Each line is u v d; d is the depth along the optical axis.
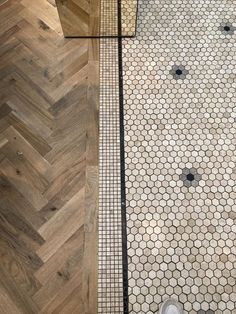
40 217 1.55
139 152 1.67
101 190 1.60
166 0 2.04
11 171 1.65
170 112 1.75
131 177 1.62
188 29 1.96
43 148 1.69
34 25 2.01
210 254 1.48
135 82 1.83
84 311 1.39
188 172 1.63
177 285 1.43
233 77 1.84
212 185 1.60
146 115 1.75
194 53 1.90
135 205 1.57
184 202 1.57
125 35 1.94
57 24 2.01
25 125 1.75
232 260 1.47
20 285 1.44
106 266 1.46
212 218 1.54
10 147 1.70
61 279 1.44
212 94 1.79
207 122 1.73
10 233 1.53
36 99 1.81
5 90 1.84
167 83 1.82
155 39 1.94
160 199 1.58
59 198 1.59
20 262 1.48
